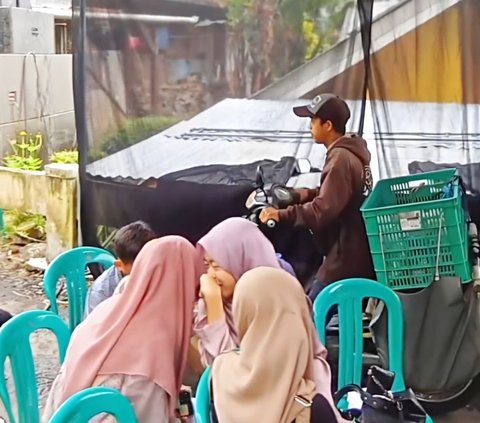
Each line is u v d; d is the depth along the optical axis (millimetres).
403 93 3764
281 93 3900
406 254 3148
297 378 1800
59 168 4855
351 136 3582
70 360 2152
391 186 3559
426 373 3090
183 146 4035
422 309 3084
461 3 3617
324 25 3777
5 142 6293
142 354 2100
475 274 3107
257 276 1887
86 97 4059
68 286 3260
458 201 3109
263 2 3828
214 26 3896
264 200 3785
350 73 3795
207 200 4031
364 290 2846
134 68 3990
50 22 7574
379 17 3711
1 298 4770
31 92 6578
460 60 3678
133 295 2186
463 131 3742
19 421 2301
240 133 3975
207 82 3961
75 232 4871
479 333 3043
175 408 2199
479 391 3158
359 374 2863
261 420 1751
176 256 2217
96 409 1729
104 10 3951
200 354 2363
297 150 3918
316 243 3703
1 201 5359
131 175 4094
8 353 2246
